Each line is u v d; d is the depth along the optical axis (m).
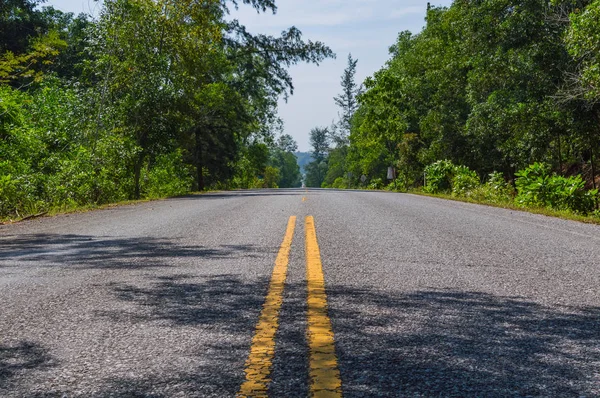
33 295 4.45
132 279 5.07
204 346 3.05
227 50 45.09
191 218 11.29
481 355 2.90
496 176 21.73
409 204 15.49
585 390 2.42
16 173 15.97
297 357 2.85
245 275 5.18
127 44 24.62
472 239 7.86
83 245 7.52
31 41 24.50
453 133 38.12
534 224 10.16
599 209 15.52
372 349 2.98
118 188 22.17
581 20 16.66
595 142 24.45
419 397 2.33
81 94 23.38
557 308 3.98
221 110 43.81
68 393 2.41
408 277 5.10
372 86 48.50
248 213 12.20
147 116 24.42
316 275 5.14
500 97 27.02
